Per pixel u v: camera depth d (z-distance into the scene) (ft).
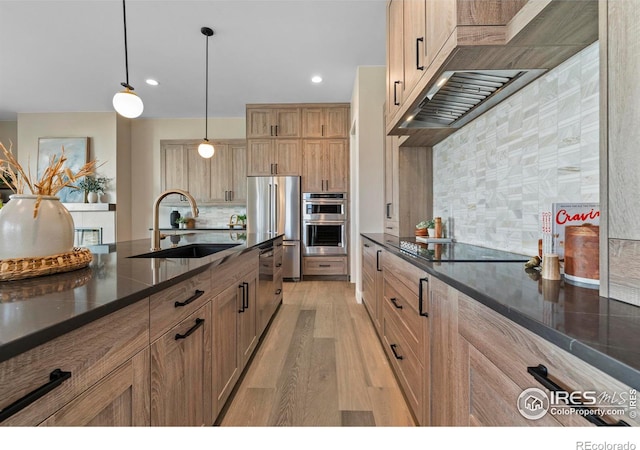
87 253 3.91
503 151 5.91
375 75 12.67
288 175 16.61
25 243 3.25
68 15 9.35
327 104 16.66
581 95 4.06
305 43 11.00
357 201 13.01
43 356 1.86
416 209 9.88
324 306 11.91
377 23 9.84
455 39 3.94
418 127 7.59
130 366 2.69
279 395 5.95
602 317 2.07
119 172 18.12
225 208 19.65
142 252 5.83
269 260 9.59
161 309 3.20
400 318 5.86
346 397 5.87
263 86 14.70
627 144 2.33
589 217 3.60
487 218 6.53
